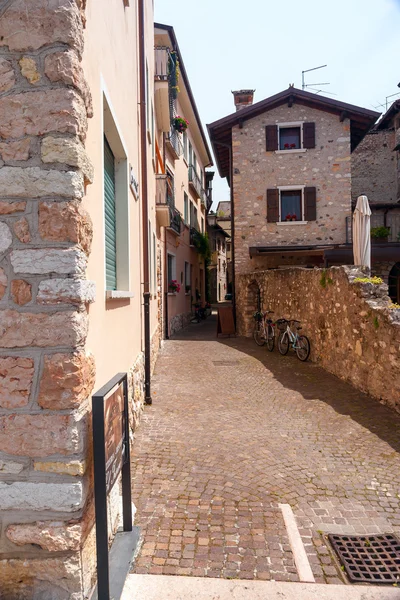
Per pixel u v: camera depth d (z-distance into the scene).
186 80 14.98
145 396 5.81
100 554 2.04
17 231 2.08
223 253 35.00
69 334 2.06
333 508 3.09
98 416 2.01
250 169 15.70
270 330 10.52
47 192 2.07
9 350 2.07
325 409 5.47
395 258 13.50
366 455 4.02
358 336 6.43
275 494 3.30
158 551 2.59
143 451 4.14
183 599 2.19
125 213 4.38
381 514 3.02
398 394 5.23
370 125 15.34
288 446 4.25
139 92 5.98
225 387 6.74
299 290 9.52
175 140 14.59
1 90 2.09
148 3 7.94
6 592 2.11
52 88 2.08
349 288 6.78
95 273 2.70
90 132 2.66
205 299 23.84
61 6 2.07
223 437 4.51
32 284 2.08
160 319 11.16
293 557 2.54
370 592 2.25
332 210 15.42
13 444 2.07
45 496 2.06
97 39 2.92
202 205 24.16
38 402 2.06
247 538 2.73
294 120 15.53
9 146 2.08
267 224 15.68
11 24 2.08
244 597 2.20
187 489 3.38
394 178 19.03
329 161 15.42
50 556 2.11
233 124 15.70
